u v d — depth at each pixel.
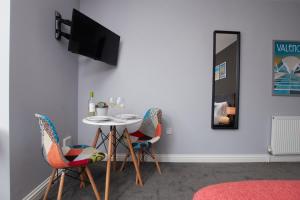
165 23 3.01
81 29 2.22
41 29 2.02
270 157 3.13
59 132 2.44
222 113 3.06
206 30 3.04
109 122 1.94
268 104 3.13
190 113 3.05
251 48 3.10
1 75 1.58
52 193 2.03
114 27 2.98
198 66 3.04
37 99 1.96
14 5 1.62
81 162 1.66
